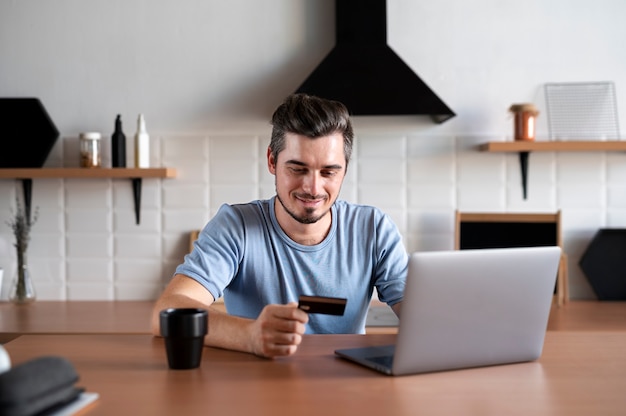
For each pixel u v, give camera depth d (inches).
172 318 48.6
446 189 122.1
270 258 73.4
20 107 121.2
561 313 108.6
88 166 118.1
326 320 73.2
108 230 123.6
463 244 119.9
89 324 101.3
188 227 123.1
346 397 42.8
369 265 75.2
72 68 123.0
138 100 122.7
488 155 122.0
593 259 120.6
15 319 105.1
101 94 123.0
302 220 67.2
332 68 112.6
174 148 122.6
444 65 121.2
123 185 123.3
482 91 121.3
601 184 121.5
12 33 122.9
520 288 50.6
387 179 122.5
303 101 65.5
